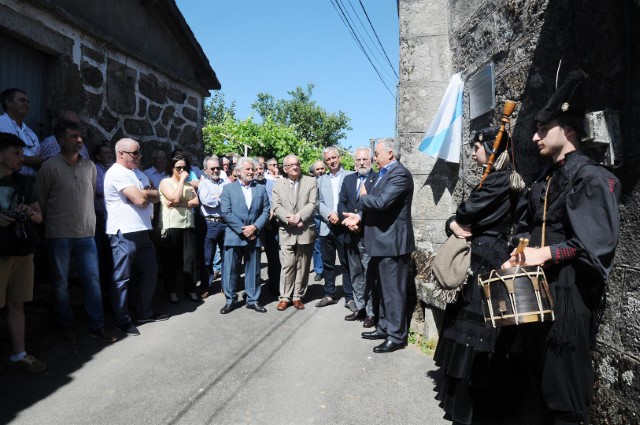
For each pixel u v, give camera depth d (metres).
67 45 5.43
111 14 6.24
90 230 4.40
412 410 3.25
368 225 4.44
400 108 5.23
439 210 5.05
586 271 2.35
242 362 4.04
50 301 4.71
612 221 2.17
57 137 4.17
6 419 3.09
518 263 2.37
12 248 3.52
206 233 6.22
